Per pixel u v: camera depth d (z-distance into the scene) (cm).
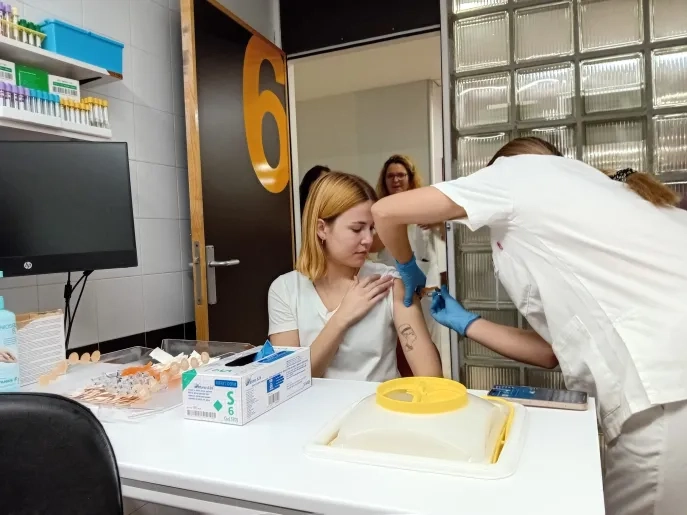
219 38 220
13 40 130
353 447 71
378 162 507
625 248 103
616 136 184
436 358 131
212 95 215
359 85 490
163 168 205
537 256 110
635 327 101
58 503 58
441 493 59
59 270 121
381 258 249
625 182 118
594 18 185
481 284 197
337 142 524
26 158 118
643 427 102
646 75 179
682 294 100
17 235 116
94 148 127
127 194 131
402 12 259
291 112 289
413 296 135
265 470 67
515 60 193
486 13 195
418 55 400
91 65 151
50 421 59
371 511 57
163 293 203
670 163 178
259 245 247
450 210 111
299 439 77
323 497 59
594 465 66
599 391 107
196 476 66
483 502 57
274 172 263
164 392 99
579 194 107
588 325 107
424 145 490
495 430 74
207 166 210
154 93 201
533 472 64
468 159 201
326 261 138
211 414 85
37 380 114
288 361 96
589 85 186
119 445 76
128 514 153
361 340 129
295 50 281
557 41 189
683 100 176
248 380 84
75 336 166
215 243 213
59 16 162
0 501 58
